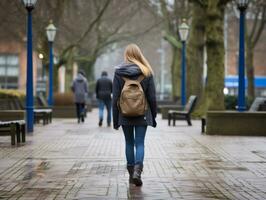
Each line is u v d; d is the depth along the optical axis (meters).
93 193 10.51
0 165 14.16
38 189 10.94
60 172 13.03
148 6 52.28
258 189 11.02
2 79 82.25
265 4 47.75
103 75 29.53
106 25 59.53
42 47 37.22
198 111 36.50
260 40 67.25
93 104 76.25
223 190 10.89
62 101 41.28
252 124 23.44
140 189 10.91
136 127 11.38
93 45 64.44
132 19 60.88
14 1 35.59
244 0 24.27
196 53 44.78
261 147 18.55
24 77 82.62
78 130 26.20
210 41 31.48
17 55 82.25
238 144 19.56
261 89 91.56
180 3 50.06
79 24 47.75
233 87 84.00
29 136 22.56
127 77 11.34
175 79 55.84
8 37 50.91
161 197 10.14
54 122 34.00
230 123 23.52
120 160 15.07
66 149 17.73
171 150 17.56
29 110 24.66
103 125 30.44
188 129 27.23
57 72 47.66
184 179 12.12
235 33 64.38
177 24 50.66
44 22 35.75
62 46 48.25
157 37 71.38
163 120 37.69
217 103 31.61
